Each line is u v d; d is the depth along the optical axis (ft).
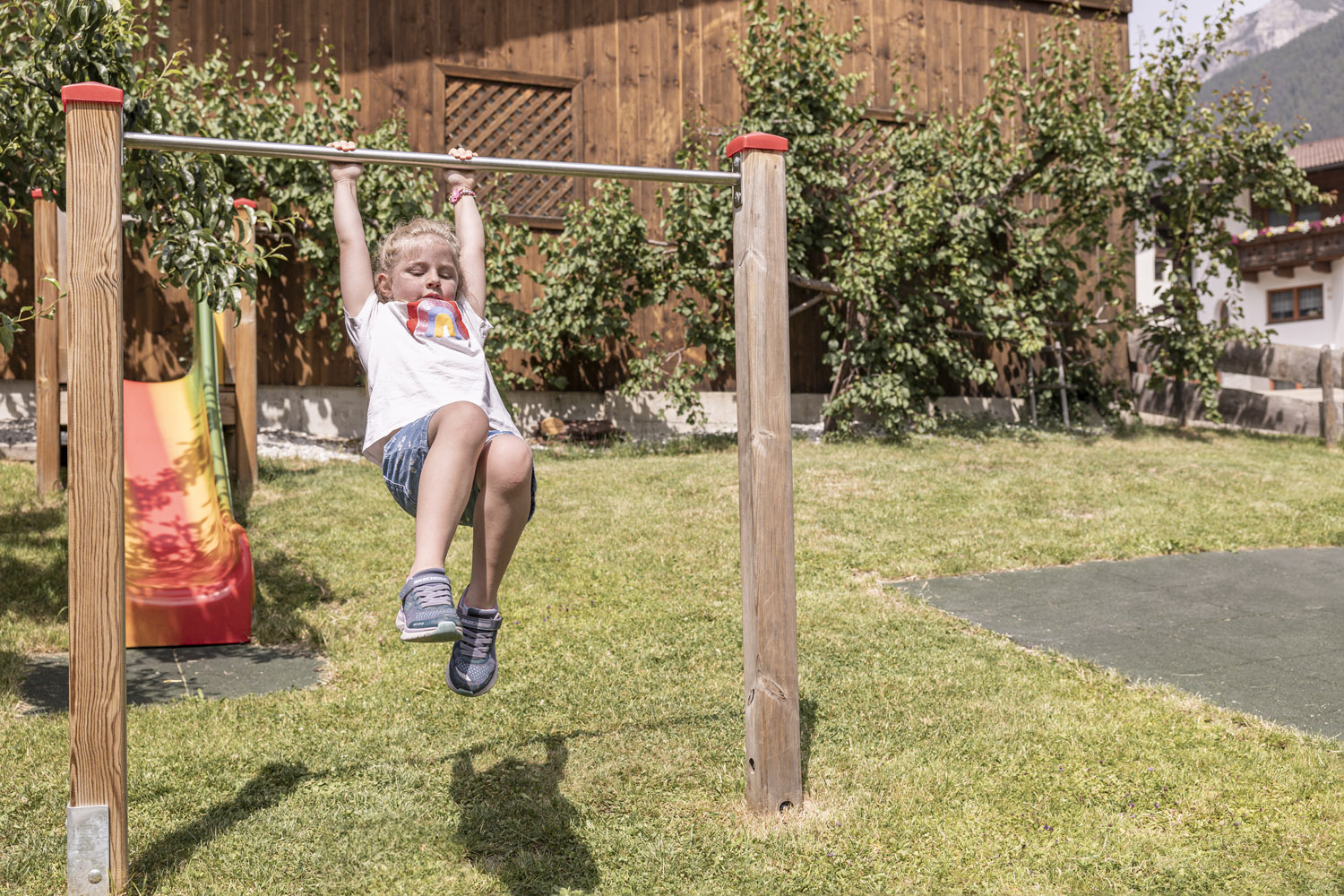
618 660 14.20
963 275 33.88
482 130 33.22
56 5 12.98
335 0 31.32
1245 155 35.40
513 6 33.32
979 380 34.94
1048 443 33.96
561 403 34.14
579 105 34.06
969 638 15.37
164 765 10.71
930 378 36.68
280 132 28.45
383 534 20.30
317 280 29.86
